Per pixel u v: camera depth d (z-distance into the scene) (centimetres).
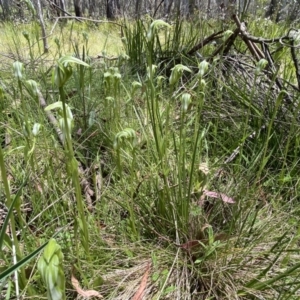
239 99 214
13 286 112
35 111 215
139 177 165
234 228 141
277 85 225
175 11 381
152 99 128
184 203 135
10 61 322
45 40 358
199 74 130
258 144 194
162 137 151
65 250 124
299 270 114
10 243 99
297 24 387
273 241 136
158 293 116
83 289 116
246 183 155
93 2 1198
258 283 116
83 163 190
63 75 79
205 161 185
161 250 135
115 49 413
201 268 130
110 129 186
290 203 156
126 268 130
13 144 174
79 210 103
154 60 307
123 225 144
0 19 560
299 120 203
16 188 161
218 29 334
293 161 179
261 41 239
